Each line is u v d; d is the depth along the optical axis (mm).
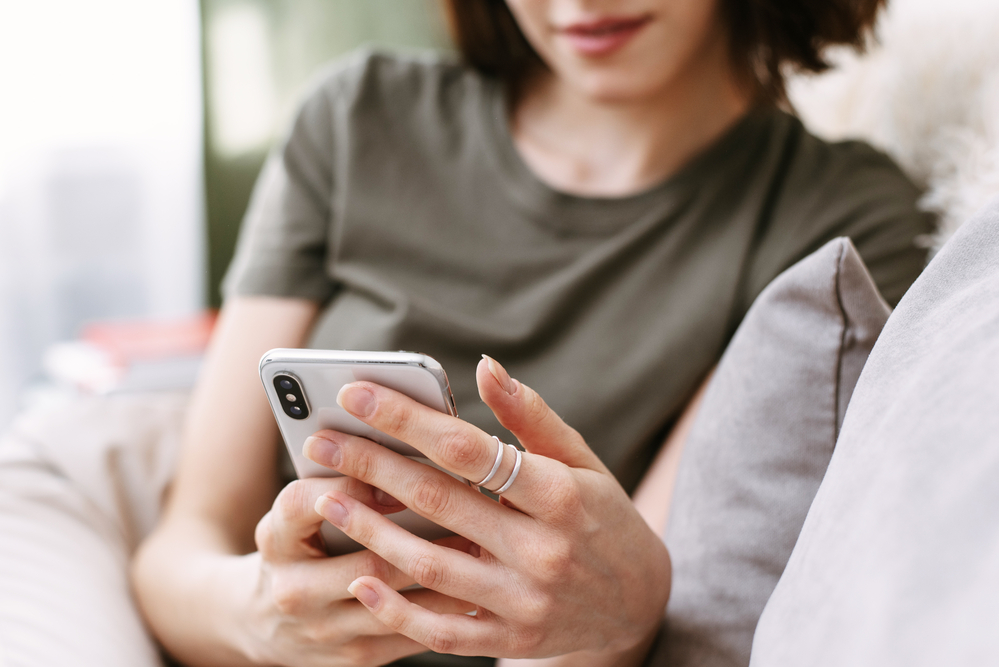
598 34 735
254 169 2061
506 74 947
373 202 891
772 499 543
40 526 726
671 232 814
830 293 516
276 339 889
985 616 281
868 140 994
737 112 874
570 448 458
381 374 420
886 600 314
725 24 832
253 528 819
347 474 441
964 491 316
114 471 832
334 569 486
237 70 1997
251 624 567
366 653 524
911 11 1009
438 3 1005
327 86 979
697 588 556
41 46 1895
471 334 805
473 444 406
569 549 428
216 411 836
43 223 1975
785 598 422
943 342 395
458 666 724
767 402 553
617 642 502
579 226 834
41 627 615
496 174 877
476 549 497
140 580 723
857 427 429
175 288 2148
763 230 802
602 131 860
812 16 827
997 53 864
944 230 802
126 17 1954
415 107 937
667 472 732
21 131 1905
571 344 797
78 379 1387
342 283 928
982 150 797
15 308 1970
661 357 762
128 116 2012
